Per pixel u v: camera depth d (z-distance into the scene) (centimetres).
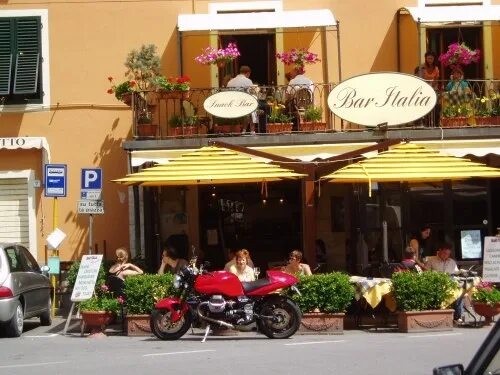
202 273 1496
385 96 1805
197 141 1873
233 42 2073
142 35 2081
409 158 1666
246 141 1878
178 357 1270
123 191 2066
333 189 2081
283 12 1997
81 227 2061
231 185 2103
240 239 2112
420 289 1527
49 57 2073
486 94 1977
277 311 1466
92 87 2073
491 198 2050
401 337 1455
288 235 2112
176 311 1477
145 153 1861
